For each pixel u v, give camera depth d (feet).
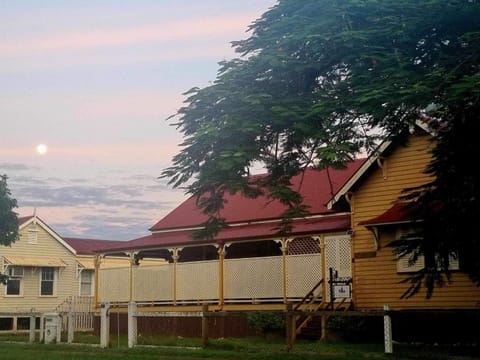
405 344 76.69
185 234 115.14
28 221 157.07
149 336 100.42
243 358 57.98
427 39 54.75
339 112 52.90
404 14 54.39
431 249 57.52
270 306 94.53
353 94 52.03
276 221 106.22
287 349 61.87
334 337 84.43
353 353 60.39
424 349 68.33
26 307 154.10
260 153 55.36
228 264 100.22
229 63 58.95
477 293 78.89
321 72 57.72
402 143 61.26
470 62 50.83
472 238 55.06
